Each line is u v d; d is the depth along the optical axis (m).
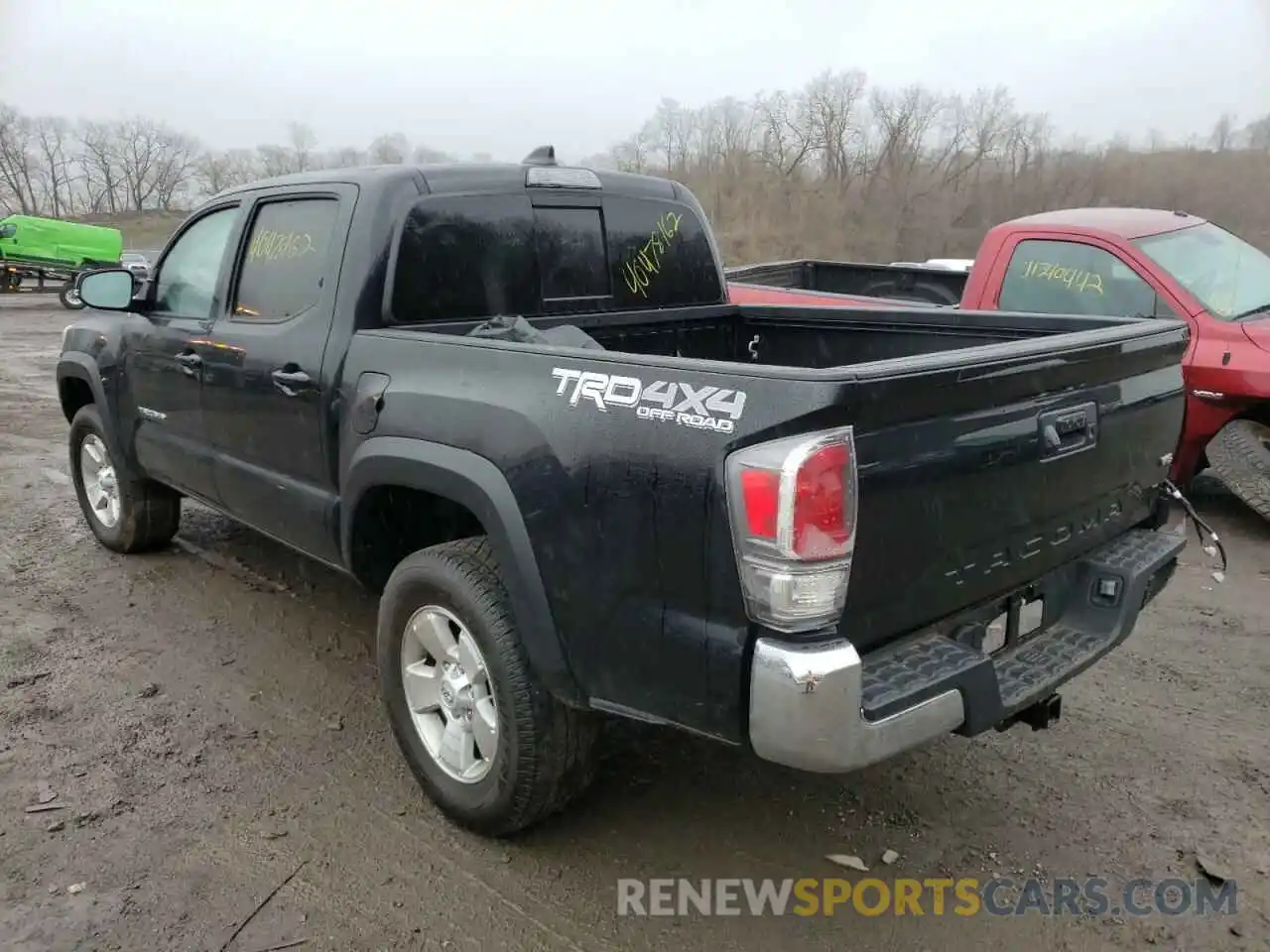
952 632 2.61
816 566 2.11
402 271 3.39
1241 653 4.33
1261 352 5.36
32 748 3.52
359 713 3.81
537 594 2.62
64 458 7.99
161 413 4.55
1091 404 2.85
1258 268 6.12
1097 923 2.69
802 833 3.08
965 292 6.38
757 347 4.53
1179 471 5.92
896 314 4.03
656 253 4.27
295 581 5.15
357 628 4.60
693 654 2.30
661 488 2.30
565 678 2.62
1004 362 2.46
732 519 2.17
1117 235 5.87
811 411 2.09
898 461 2.26
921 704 2.29
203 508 6.44
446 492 2.85
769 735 2.17
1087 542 3.04
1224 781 3.35
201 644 4.41
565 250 3.90
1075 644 2.93
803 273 9.11
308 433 3.51
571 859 2.95
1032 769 3.44
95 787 3.28
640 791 3.30
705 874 2.89
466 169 3.62
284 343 3.59
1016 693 2.60
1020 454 2.60
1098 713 3.82
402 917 2.69
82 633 4.50
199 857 2.93
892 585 2.34
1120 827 3.11
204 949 2.56
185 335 4.24
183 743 3.57
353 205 3.44
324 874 2.86
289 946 2.57
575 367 2.57
